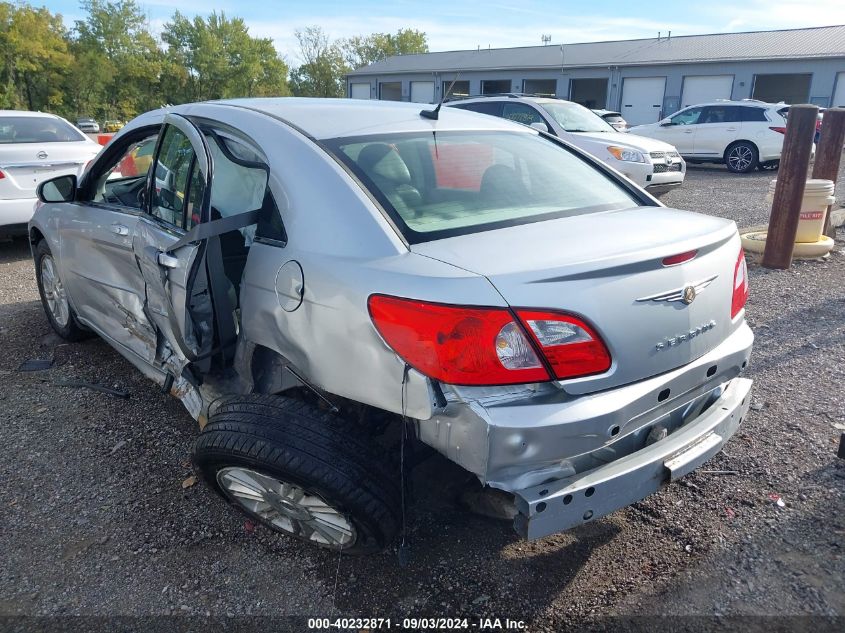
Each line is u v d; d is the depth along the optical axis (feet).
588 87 128.88
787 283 21.09
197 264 8.76
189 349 9.16
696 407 8.57
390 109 10.94
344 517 7.86
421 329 6.77
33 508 9.98
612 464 7.36
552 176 10.19
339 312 7.48
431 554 8.96
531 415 6.66
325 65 217.77
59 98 197.67
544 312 6.70
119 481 10.66
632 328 7.16
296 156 8.79
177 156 10.87
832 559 8.64
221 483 8.90
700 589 8.25
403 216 8.09
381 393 7.27
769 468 10.68
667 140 57.93
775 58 98.78
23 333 17.15
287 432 7.73
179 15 229.04
